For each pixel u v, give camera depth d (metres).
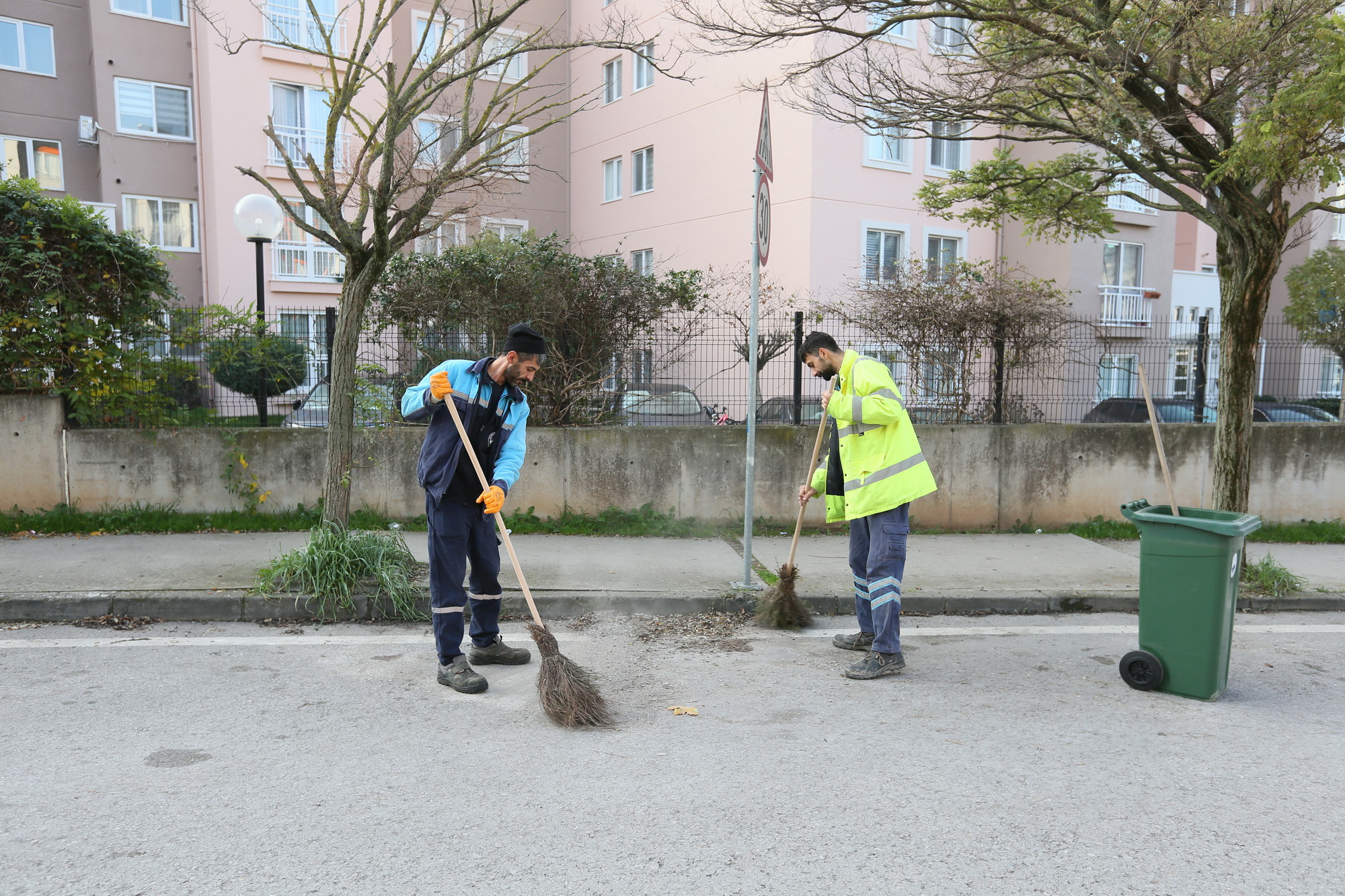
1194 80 6.13
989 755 3.58
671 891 2.54
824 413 5.09
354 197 8.39
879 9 6.12
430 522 4.32
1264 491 8.68
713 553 7.15
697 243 19.53
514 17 21.81
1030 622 5.78
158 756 3.45
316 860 2.68
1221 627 4.22
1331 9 5.62
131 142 18.61
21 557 6.35
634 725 3.87
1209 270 26.16
